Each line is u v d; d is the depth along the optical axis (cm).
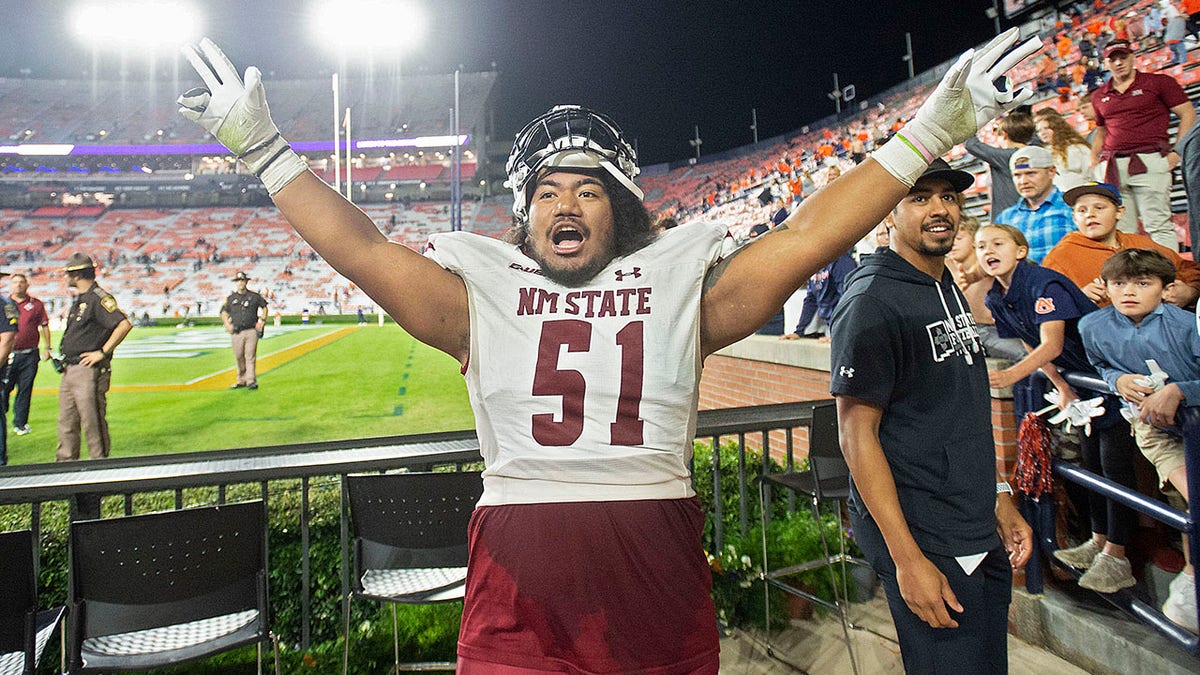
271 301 3041
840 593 362
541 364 124
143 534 224
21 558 212
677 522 125
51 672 280
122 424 862
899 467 198
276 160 129
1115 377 273
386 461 296
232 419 878
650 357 123
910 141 124
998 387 342
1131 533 275
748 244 131
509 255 135
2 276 752
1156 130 390
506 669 121
